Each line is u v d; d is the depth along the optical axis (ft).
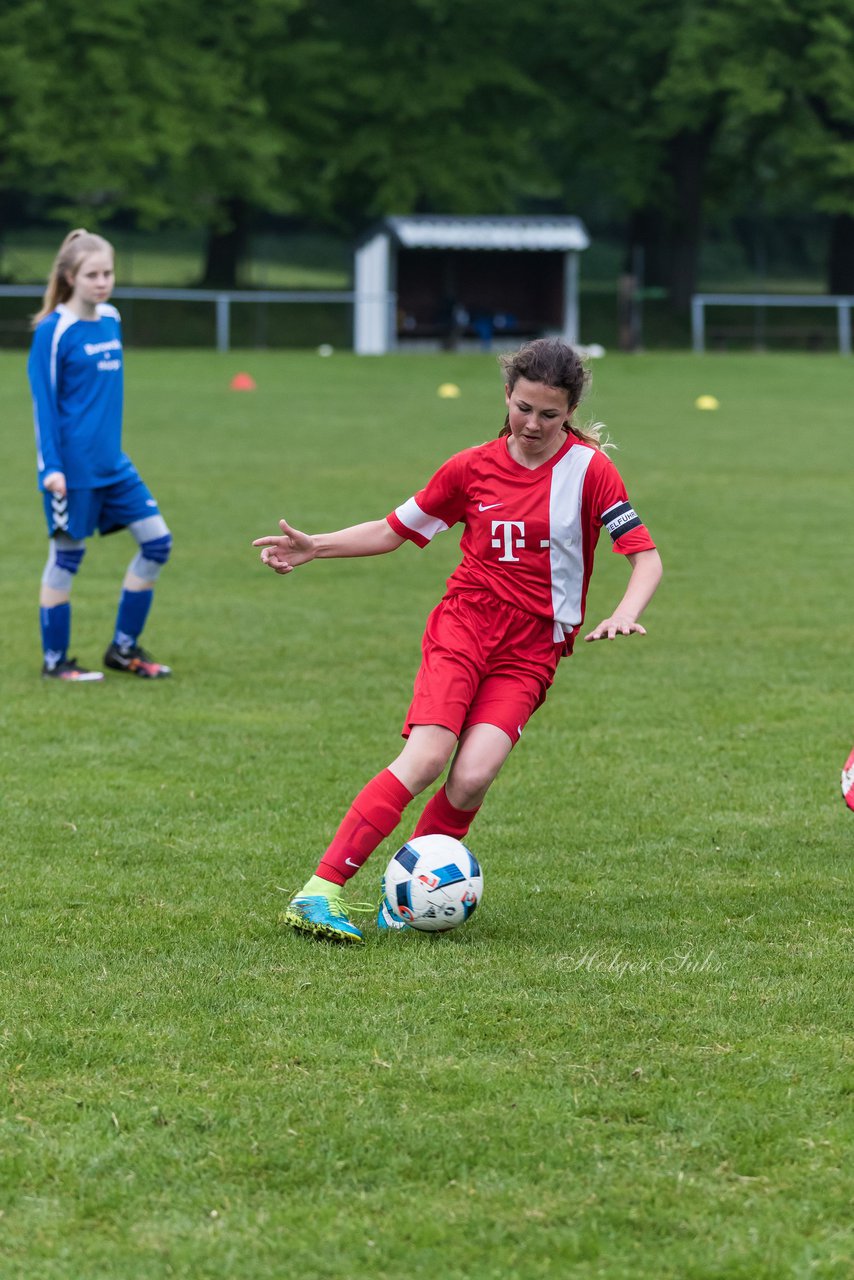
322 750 71.61
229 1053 38.83
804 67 465.47
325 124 472.85
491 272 457.68
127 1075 37.68
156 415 249.34
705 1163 33.50
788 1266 29.84
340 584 118.01
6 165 440.86
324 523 141.49
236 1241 30.63
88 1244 30.60
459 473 47.98
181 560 125.80
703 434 230.27
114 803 62.85
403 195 470.80
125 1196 32.24
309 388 311.27
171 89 431.84
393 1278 29.53
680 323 503.61
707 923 49.32
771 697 82.74
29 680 86.12
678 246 507.30
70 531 84.38
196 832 59.11
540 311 460.14
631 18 470.39
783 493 167.02
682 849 57.47
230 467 183.11
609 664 91.20
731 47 458.09
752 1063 38.22
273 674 87.86
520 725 48.21
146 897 51.52
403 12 474.90
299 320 476.13
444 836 48.44
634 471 185.06
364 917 50.24
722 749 72.18
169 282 520.83
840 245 526.98
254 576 119.96
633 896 52.11
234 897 51.57
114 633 95.35
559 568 47.47
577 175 580.71
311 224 647.56
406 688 84.53
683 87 452.35
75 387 83.92
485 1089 36.76
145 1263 29.99
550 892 52.60
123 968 44.91
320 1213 31.58
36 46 421.59
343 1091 36.68
